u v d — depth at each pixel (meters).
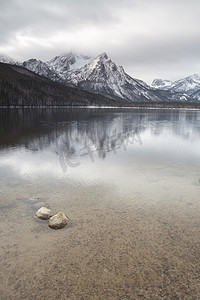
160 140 27.89
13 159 17.25
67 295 4.85
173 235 7.11
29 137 29.03
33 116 66.69
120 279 5.30
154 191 10.84
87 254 6.13
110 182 12.14
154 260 5.95
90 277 5.34
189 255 6.17
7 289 4.98
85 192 10.66
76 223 7.72
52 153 19.73
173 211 8.73
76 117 67.94
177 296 4.86
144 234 7.12
